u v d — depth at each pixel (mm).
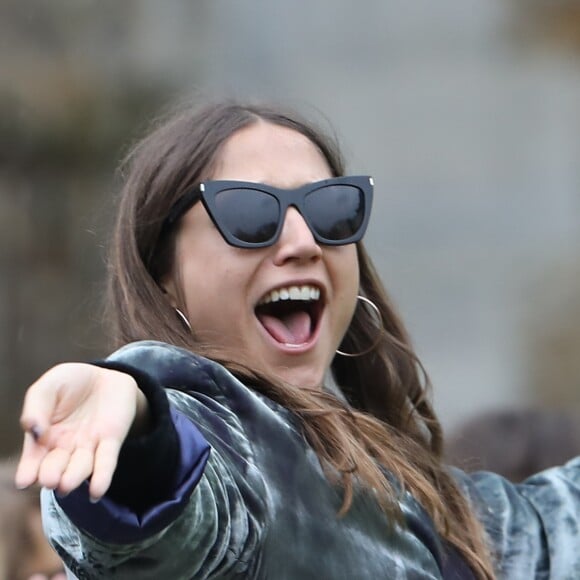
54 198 39844
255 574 5289
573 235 47344
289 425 5996
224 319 6930
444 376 43906
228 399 5828
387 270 46719
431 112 48625
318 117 7785
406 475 6617
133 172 7195
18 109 39781
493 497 7660
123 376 4453
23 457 4141
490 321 45812
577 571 7375
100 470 4129
